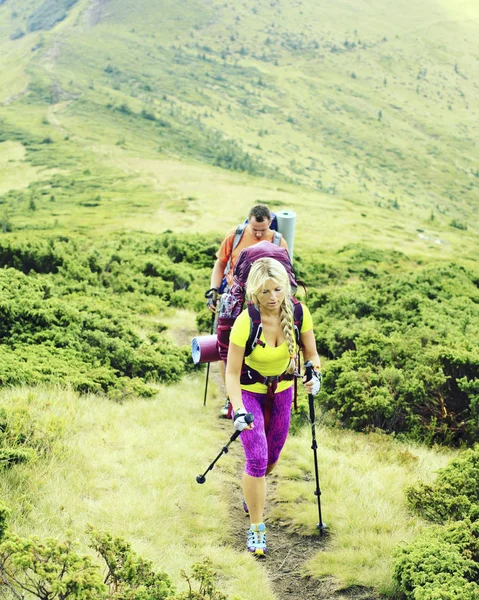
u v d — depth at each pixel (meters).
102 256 19.72
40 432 6.00
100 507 5.01
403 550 4.66
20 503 4.76
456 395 9.44
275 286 4.42
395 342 10.83
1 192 150.62
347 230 98.06
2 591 3.59
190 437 6.95
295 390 4.89
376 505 5.64
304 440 7.22
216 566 4.59
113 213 106.75
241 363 4.63
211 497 5.60
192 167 166.88
